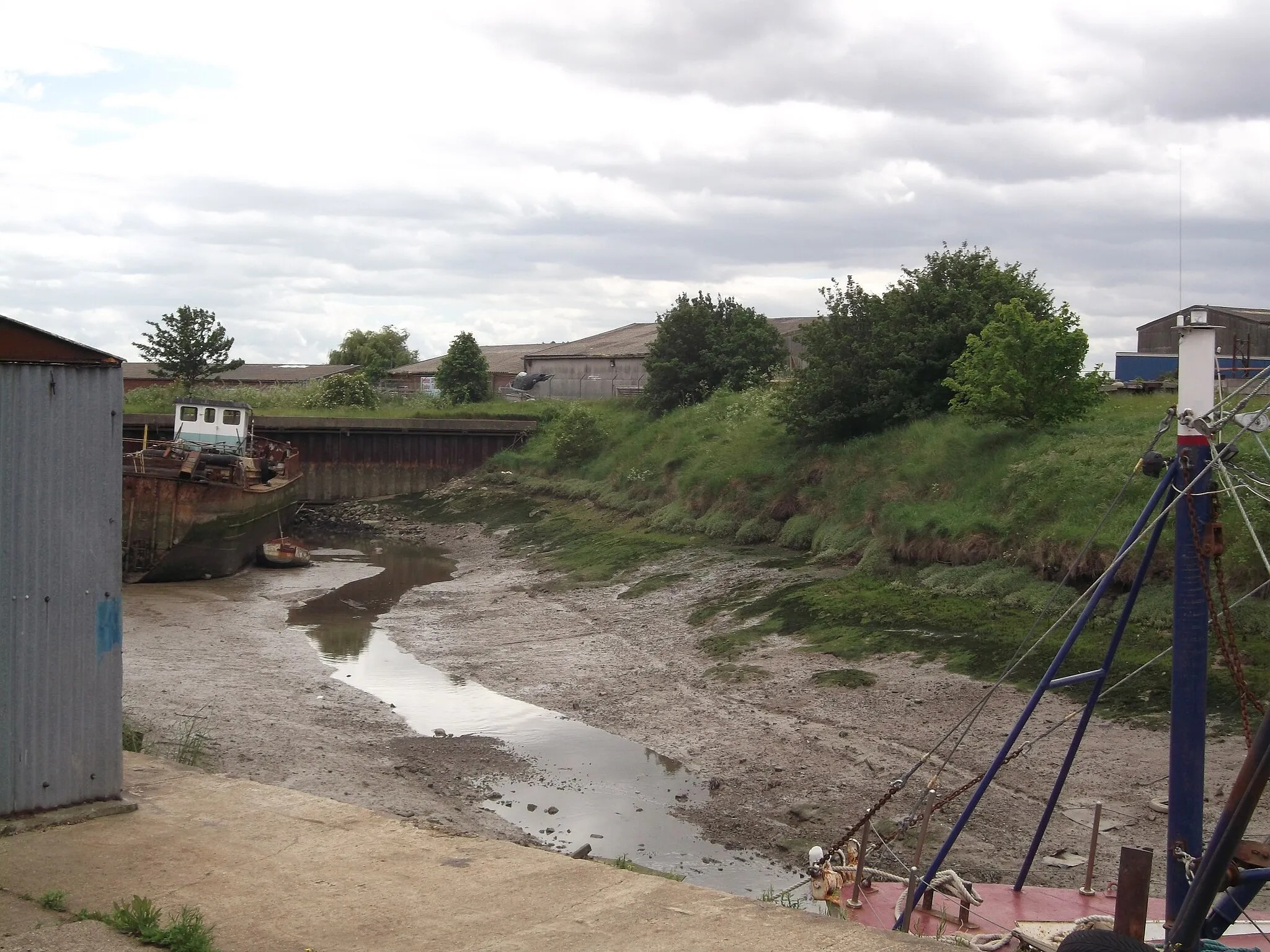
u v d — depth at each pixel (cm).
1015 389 2683
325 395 6134
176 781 870
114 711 793
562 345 8588
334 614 2748
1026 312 2841
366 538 4428
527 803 1388
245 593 3084
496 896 645
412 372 8356
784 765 1502
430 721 1767
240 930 586
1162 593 1855
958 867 1130
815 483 3156
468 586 3144
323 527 4612
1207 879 536
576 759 1573
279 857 704
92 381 772
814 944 578
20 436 740
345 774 1419
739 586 2608
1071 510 2173
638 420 4859
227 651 2247
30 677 751
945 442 2823
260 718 1691
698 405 4509
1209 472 750
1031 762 1435
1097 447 2377
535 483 4694
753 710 1767
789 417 3388
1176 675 744
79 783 777
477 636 2439
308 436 5138
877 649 1981
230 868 680
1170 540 1898
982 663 1823
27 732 752
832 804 1350
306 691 1912
